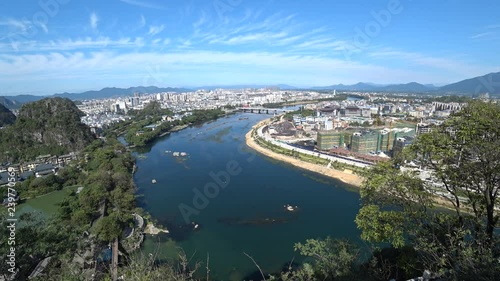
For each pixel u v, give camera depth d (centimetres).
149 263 1241
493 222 1291
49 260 1658
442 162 1348
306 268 1688
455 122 1291
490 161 1145
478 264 848
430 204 1437
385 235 1423
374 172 1611
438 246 1202
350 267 1631
